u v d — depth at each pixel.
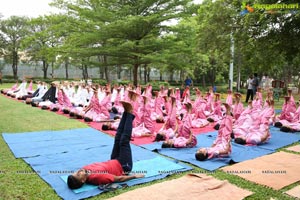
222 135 6.05
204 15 16.81
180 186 4.33
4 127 8.52
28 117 10.37
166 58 19.39
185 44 20.64
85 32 20.50
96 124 9.29
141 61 20.12
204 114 9.64
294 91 26.56
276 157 5.98
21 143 6.73
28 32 33.22
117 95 12.26
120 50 19.61
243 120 7.93
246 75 31.92
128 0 20.89
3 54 34.25
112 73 35.28
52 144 6.70
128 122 4.75
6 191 4.16
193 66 22.39
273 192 4.29
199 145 6.89
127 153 4.68
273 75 31.06
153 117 10.11
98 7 20.25
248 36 14.37
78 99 13.46
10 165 5.24
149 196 3.98
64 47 20.64
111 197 4.01
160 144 6.89
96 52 19.75
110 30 19.06
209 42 16.12
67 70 37.19
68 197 3.95
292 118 9.45
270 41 14.67
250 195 4.13
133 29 19.78
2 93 19.73
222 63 24.58
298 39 13.98
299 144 7.28
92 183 4.32
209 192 4.15
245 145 7.00
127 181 4.53
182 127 6.70
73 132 8.05
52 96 13.16
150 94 11.25
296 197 4.12
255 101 8.17
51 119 10.08
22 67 38.72
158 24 20.38
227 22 14.86
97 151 6.18
